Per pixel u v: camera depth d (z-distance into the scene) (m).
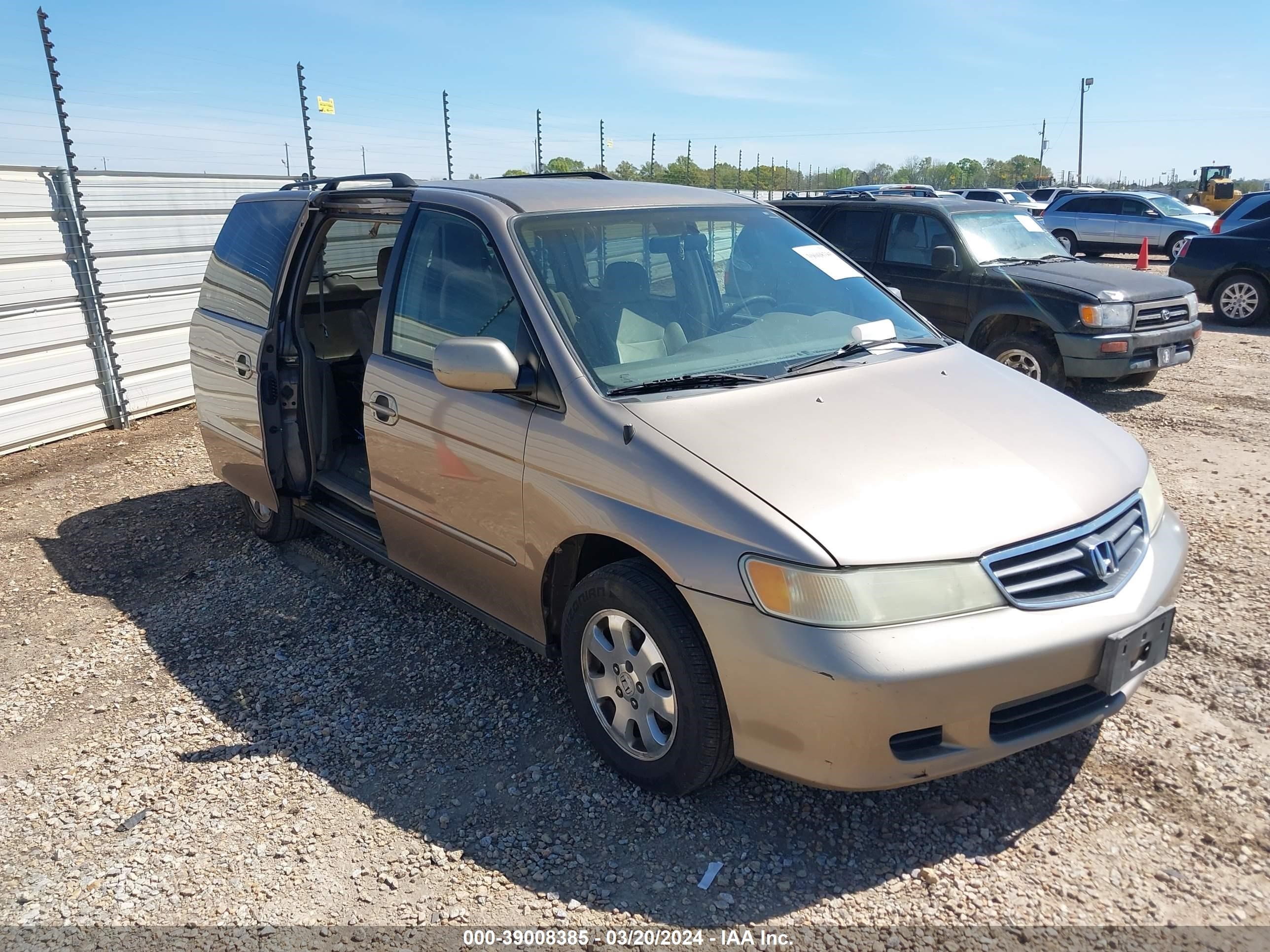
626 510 2.86
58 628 4.54
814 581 2.48
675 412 2.98
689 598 2.67
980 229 8.61
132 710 3.74
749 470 2.74
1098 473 2.95
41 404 7.90
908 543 2.53
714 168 24.53
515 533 3.29
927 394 3.25
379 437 3.90
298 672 3.96
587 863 2.75
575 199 3.81
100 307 8.23
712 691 2.72
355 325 4.96
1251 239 12.20
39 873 2.83
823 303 3.89
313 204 4.59
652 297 3.54
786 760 2.59
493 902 2.62
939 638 2.46
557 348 3.20
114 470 7.17
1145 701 3.41
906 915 2.50
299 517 5.24
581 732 3.40
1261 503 5.36
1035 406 3.33
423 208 3.94
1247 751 3.10
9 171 7.44
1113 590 2.70
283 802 3.11
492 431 3.33
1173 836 2.74
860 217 9.16
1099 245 22.89
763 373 3.31
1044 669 2.54
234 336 4.89
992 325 8.27
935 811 2.90
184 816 3.06
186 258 9.12
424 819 2.98
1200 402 7.99
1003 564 2.58
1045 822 2.83
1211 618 3.98
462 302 3.62
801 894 2.59
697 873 2.69
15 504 6.44
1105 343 7.51
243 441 4.89
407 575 4.12
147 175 8.62
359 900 2.65
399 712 3.61
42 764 3.41
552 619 3.37
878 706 2.42
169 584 4.97
